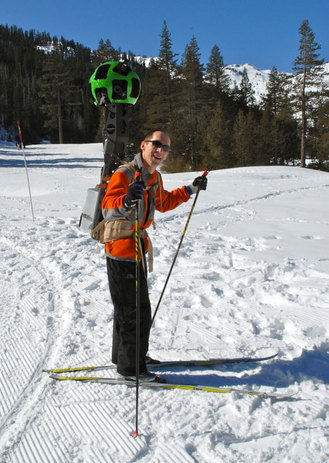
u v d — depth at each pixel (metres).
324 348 3.09
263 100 55.16
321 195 13.23
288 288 4.41
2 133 76.50
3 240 6.99
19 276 5.03
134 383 2.64
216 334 3.37
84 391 2.61
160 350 3.13
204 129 35.03
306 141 38.47
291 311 3.78
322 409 2.34
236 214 9.62
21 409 2.46
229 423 2.25
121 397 2.54
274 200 12.03
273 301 4.12
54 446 2.13
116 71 2.96
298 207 10.68
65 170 25.08
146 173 2.55
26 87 89.56
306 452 2.02
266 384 2.66
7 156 35.31
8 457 2.07
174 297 4.21
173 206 2.88
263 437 2.14
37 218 9.30
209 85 48.38
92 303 4.09
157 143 2.45
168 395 2.54
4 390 2.66
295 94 36.91
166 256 5.71
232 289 4.36
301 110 36.66
